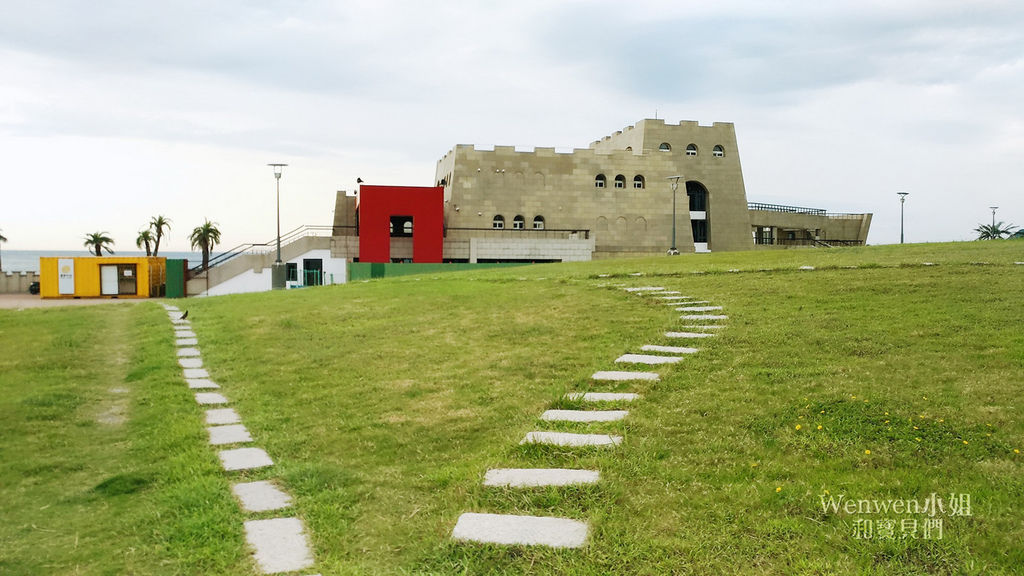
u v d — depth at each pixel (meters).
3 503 6.67
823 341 11.44
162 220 95.81
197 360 14.26
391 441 8.24
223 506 6.28
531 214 61.06
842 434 7.22
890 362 9.92
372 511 6.20
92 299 46.66
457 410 9.32
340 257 51.00
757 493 5.94
